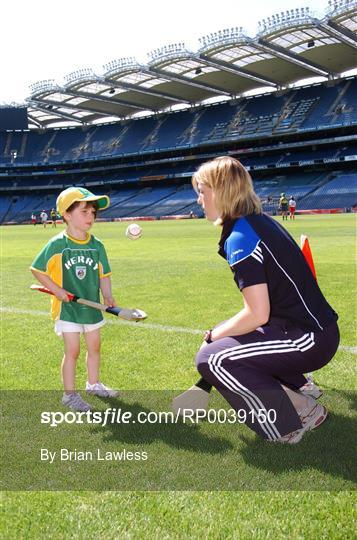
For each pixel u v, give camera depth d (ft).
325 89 218.79
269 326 11.28
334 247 54.75
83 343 19.54
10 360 17.56
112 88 217.56
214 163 10.96
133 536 7.78
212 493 8.98
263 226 10.73
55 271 13.71
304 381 12.25
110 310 13.16
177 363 16.84
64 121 274.77
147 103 244.01
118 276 38.40
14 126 250.78
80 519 8.25
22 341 20.29
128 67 194.90
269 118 222.89
